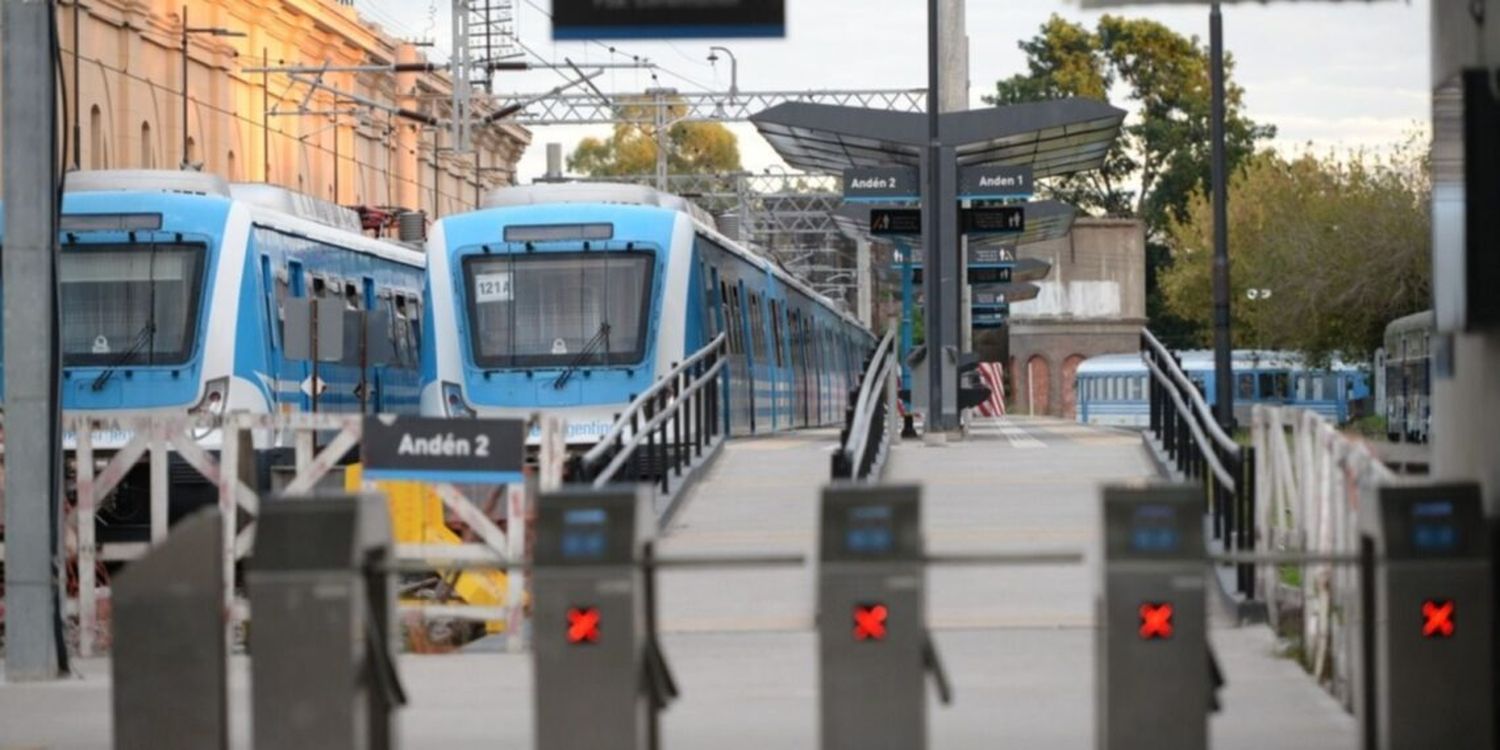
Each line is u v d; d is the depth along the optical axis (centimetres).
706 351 7769
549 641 2700
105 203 7388
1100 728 2683
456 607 4672
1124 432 9550
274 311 7675
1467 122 2895
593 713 2694
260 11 17025
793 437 9725
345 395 8650
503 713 3784
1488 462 2928
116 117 14538
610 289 8112
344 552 2692
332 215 8969
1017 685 3944
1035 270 15850
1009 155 10862
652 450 6406
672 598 5088
